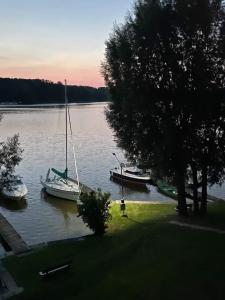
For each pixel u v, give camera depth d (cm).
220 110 3100
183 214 3475
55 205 5247
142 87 3138
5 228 4028
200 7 3000
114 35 3347
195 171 3469
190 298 1981
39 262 2841
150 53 3130
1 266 2827
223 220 3238
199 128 3167
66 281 2438
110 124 3506
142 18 3102
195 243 2634
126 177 6419
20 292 2381
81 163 8106
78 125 16438
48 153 9244
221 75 3098
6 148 3619
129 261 2559
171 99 3141
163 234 2902
